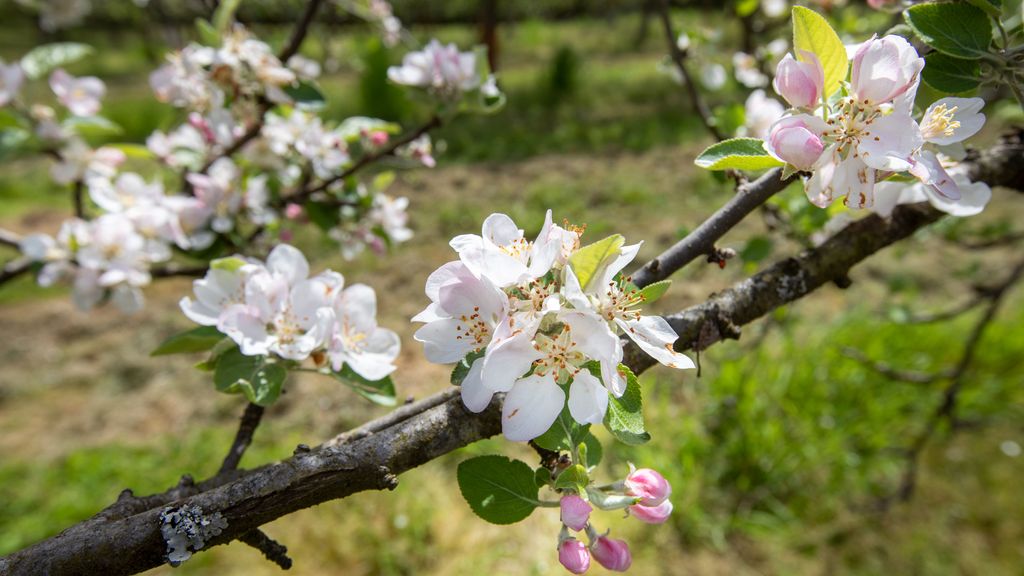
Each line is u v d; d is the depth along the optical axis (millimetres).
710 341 965
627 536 3727
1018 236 2838
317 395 4840
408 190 7762
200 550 731
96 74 13438
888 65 769
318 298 1058
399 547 3666
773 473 4086
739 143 848
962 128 889
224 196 2049
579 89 11164
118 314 5902
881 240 1085
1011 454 4285
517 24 18844
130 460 4277
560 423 801
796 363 4586
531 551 3662
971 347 2793
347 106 10039
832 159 797
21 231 6820
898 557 3742
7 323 5746
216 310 1094
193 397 4902
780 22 3008
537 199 7340
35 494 4020
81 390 5023
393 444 779
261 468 944
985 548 3775
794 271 1041
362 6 3859
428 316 791
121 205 2111
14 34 16391
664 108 9961
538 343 729
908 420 4480
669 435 4254
